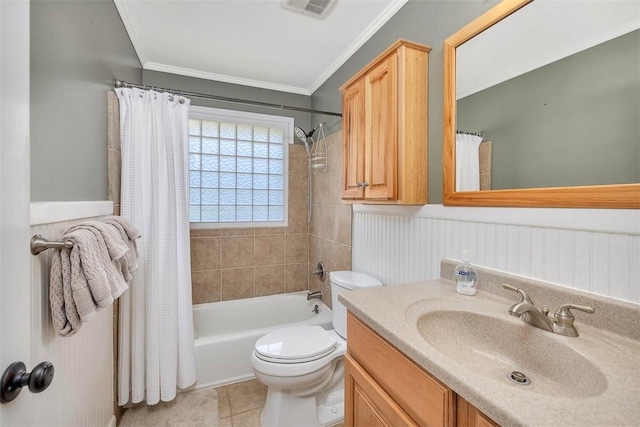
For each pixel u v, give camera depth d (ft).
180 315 6.01
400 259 5.25
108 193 5.22
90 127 4.40
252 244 8.93
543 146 3.08
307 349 4.91
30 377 1.61
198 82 8.31
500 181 3.52
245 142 9.02
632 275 2.47
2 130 1.47
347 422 3.43
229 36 6.45
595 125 2.68
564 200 2.88
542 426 1.51
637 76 2.43
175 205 6.02
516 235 3.35
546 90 3.06
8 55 1.51
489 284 3.56
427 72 4.54
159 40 6.63
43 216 2.72
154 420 5.30
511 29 3.40
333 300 6.13
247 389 6.26
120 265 3.70
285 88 9.20
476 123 3.81
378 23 5.87
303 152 9.50
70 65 3.72
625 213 2.49
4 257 1.49
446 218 4.26
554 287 2.93
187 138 6.31
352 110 5.43
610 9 2.59
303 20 5.89
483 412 1.77
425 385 2.29
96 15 4.55
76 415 3.40
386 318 2.87
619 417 1.57
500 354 2.84
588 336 2.49
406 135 4.37
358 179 5.24
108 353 4.60
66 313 2.78
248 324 8.48
